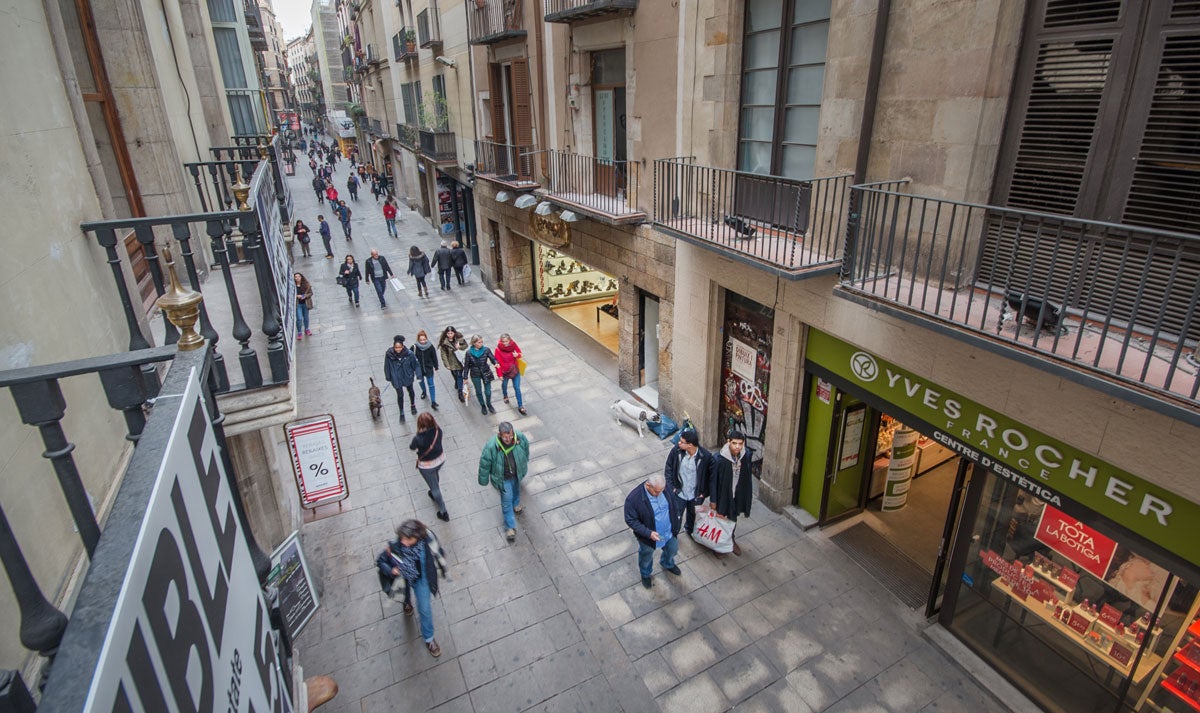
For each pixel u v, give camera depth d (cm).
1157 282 414
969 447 554
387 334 1495
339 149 6406
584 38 1077
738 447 691
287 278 610
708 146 805
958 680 588
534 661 615
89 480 316
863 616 659
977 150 485
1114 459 431
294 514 827
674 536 696
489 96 1560
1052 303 425
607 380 1229
